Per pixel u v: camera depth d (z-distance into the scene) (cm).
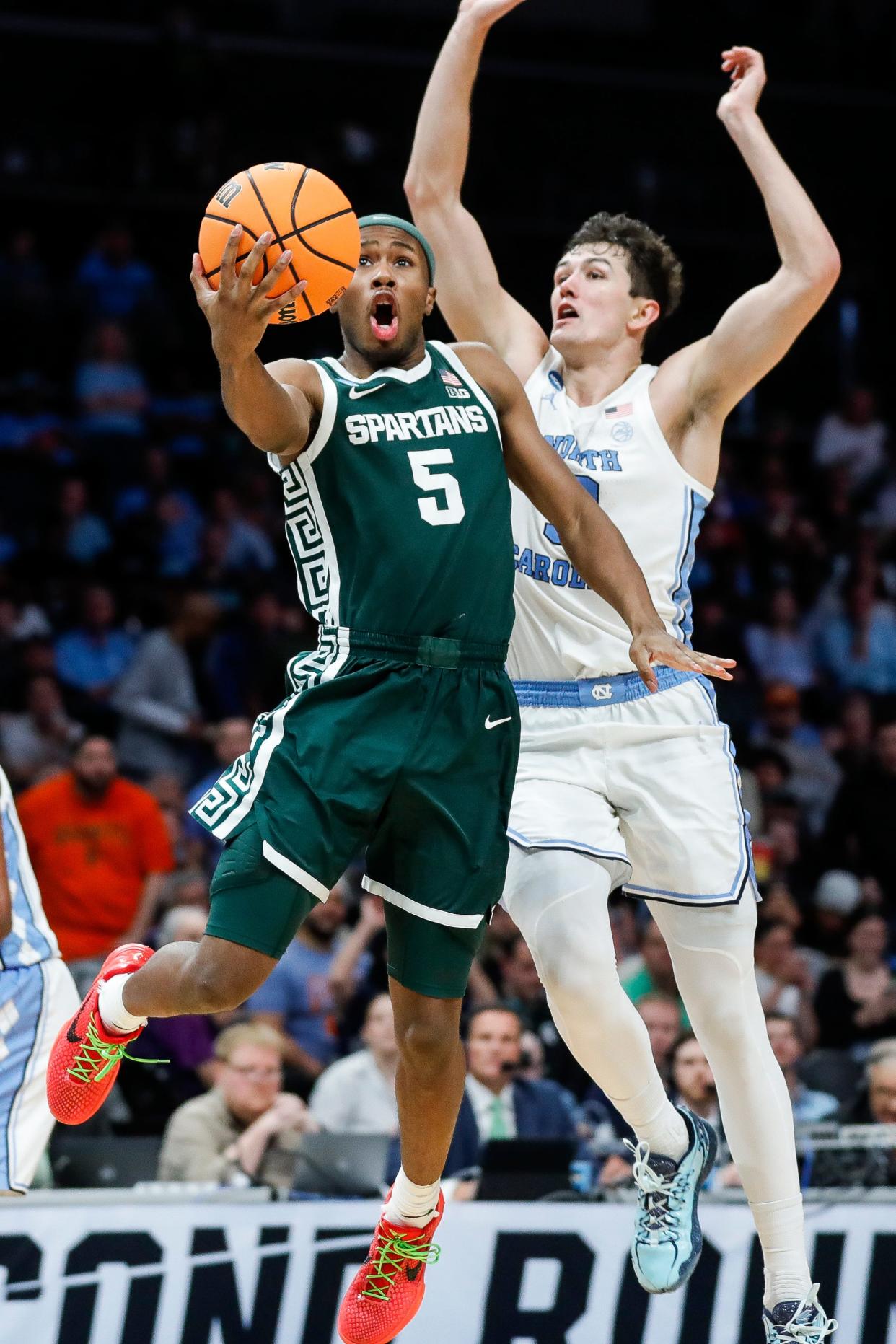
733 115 516
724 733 500
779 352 498
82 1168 711
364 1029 873
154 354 1727
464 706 410
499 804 421
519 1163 695
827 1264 628
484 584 412
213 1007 404
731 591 1541
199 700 1312
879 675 1506
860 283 1970
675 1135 488
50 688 1216
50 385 1711
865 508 1714
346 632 409
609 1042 468
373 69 2045
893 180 2077
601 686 493
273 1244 613
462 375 427
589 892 470
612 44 2127
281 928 400
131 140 1884
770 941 990
